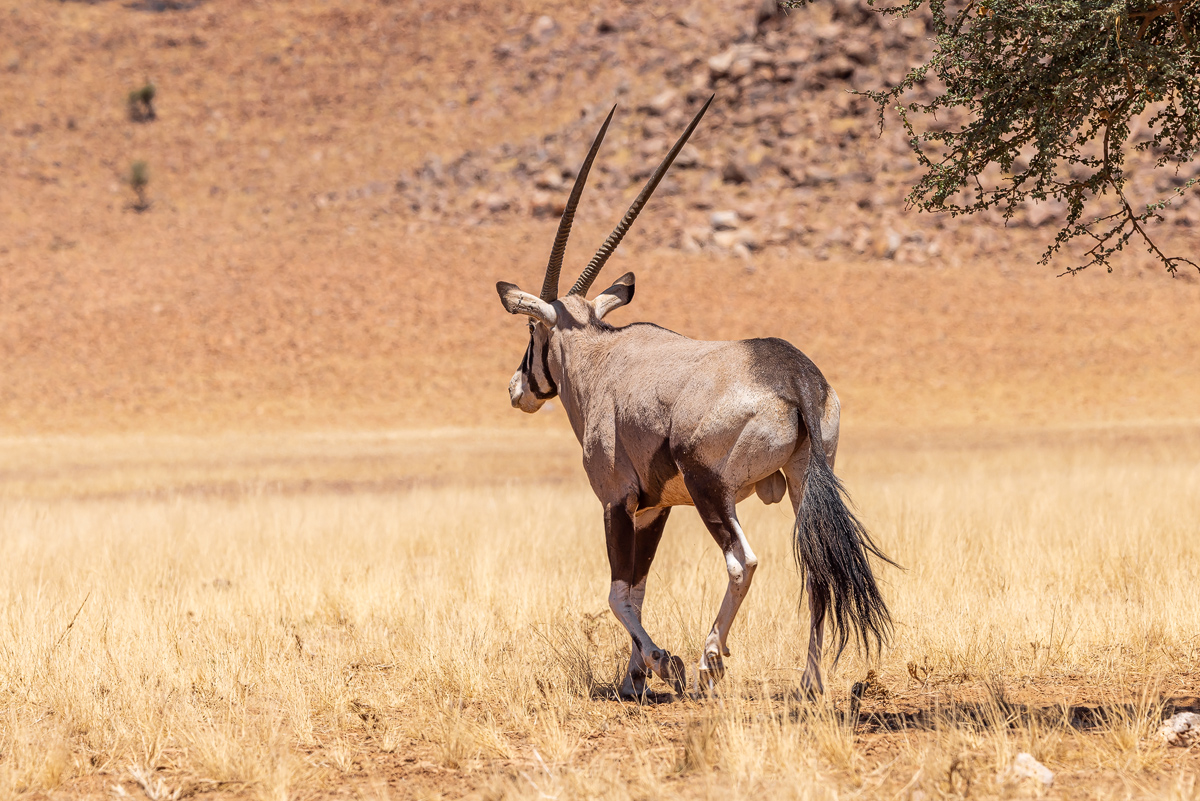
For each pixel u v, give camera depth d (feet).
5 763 31.42
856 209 388.98
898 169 401.90
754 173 410.31
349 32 647.15
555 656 42.60
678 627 46.80
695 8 536.01
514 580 57.11
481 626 47.19
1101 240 37.29
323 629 52.16
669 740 33.17
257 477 160.35
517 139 493.36
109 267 386.52
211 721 34.99
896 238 374.22
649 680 41.63
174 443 229.66
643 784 27.96
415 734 34.73
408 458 188.65
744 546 36.99
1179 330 317.22
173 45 654.94
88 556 71.97
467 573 61.98
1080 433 215.72
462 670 40.16
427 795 28.73
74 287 365.40
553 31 583.99
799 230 382.01
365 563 67.26
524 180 450.30
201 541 78.28
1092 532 65.16
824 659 41.47
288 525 85.71
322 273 370.53
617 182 424.05
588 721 36.01
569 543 72.02
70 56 639.76
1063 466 139.23
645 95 482.28
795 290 349.00
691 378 38.27
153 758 32.37
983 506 84.17
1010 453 163.02
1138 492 89.25
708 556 63.41
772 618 47.80
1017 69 36.35
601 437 41.83
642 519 42.75
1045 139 35.19
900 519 72.64
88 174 529.04
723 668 37.96
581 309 45.03
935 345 315.78
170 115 586.86
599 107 484.33
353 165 510.17
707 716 33.45
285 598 57.11
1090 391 277.85
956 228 381.19
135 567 66.28
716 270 362.53
